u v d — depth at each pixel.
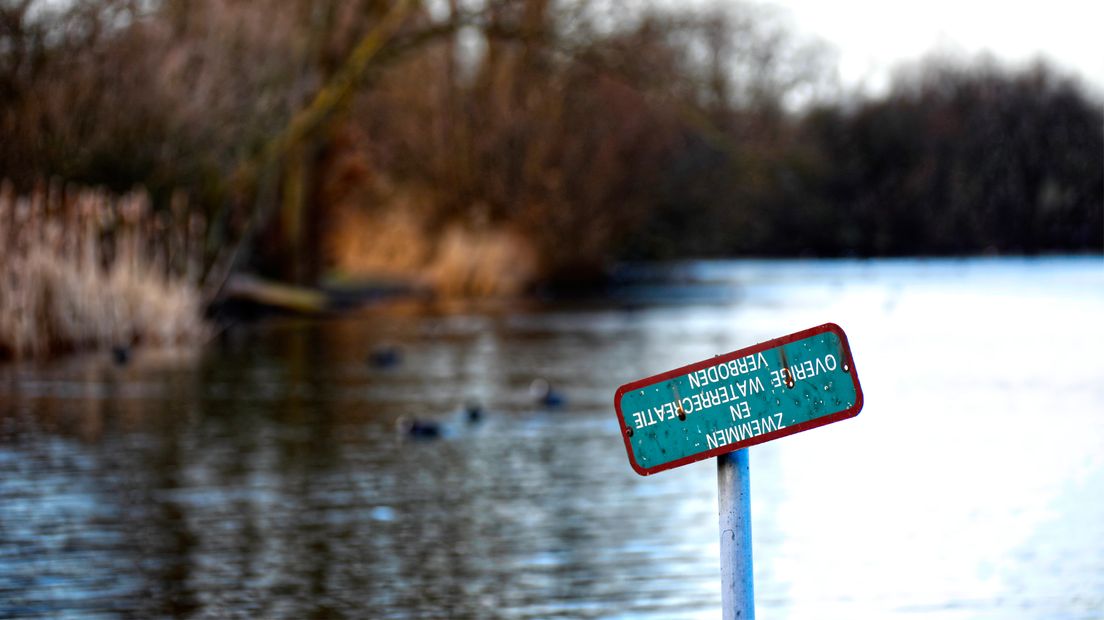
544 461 25.05
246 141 56.22
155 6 51.34
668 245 96.06
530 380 38.12
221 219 57.22
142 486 22.64
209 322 51.53
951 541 18.78
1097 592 16.20
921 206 109.50
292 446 26.62
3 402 32.59
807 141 100.88
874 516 20.41
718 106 85.31
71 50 47.47
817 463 24.89
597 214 83.69
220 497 21.83
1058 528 19.45
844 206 109.75
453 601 16.09
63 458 25.12
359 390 35.81
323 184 79.06
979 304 70.62
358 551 18.42
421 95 81.81
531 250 81.69
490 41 76.44
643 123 82.56
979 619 15.20
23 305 41.72
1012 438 27.61
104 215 45.09
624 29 67.81
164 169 50.41
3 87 45.72
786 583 16.75
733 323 59.94
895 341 51.34
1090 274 96.50
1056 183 108.50
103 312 44.41
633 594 16.25
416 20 70.81
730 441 8.39
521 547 18.53
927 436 27.97
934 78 109.38
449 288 78.88
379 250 88.25
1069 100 107.12
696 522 19.95
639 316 64.56
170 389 35.62
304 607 15.91
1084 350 46.94
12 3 45.78
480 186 81.88
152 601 16.12
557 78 79.94
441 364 42.66
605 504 21.28
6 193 41.50
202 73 51.22
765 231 111.12
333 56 69.19
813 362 8.28
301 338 52.22
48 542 18.88
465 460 25.12
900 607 15.72
